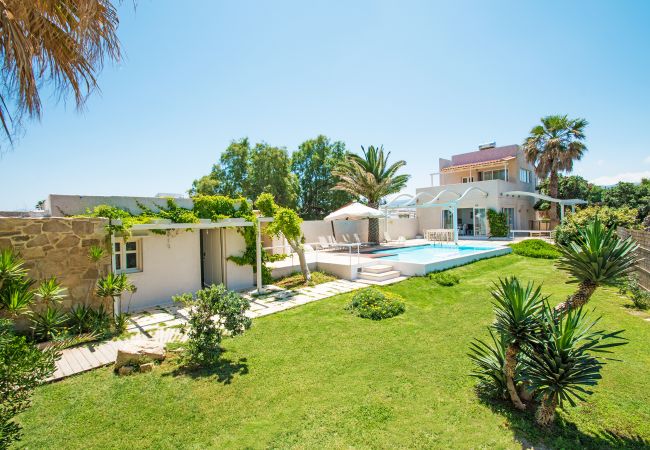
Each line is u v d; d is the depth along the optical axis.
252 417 3.91
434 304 8.85
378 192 22.20
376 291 8.95
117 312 7.52
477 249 17.55
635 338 6.04
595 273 3.46
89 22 3.10
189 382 4.80
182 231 10.07
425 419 3.77
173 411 4.05
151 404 4.22
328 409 4.03
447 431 3.54
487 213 24.27
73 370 5.20
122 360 5.21
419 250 18.45
